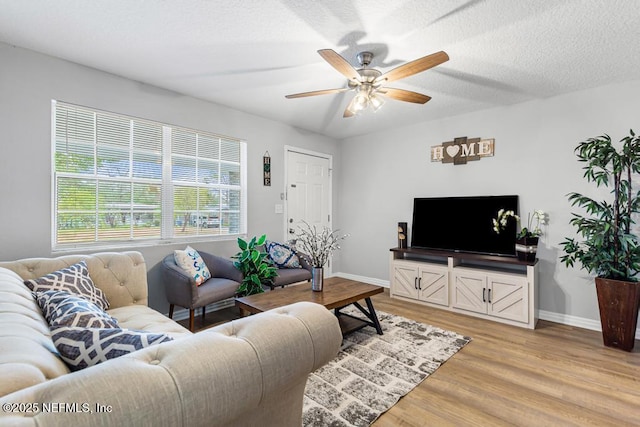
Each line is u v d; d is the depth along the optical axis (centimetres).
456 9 183
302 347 99
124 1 180
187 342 82
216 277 327
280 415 106
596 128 299
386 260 465
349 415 173
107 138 282
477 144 374
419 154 427
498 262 321
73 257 220
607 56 236
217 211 365
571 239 288
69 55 246
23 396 58
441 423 167
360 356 242
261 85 304
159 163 316
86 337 96
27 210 240
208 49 234
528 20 192
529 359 238
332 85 303
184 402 69
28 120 239
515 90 307
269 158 413
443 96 325
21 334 90
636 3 173
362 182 493
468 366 228
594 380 209
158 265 312
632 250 251
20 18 196
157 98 309
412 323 312
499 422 168
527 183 340
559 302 320
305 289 284
